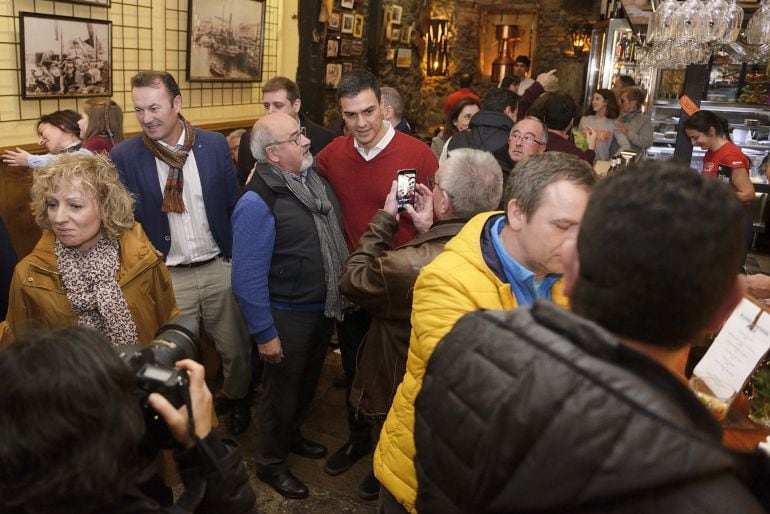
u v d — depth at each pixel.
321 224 2.34
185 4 4.52
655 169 0.72
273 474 2.52
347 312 2.52
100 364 0.83
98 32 3.79
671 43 3.00
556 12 11.38
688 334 0.71
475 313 0.85
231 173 2.79
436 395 0.81
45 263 1.73
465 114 4.37
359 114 2.56
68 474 0.79
